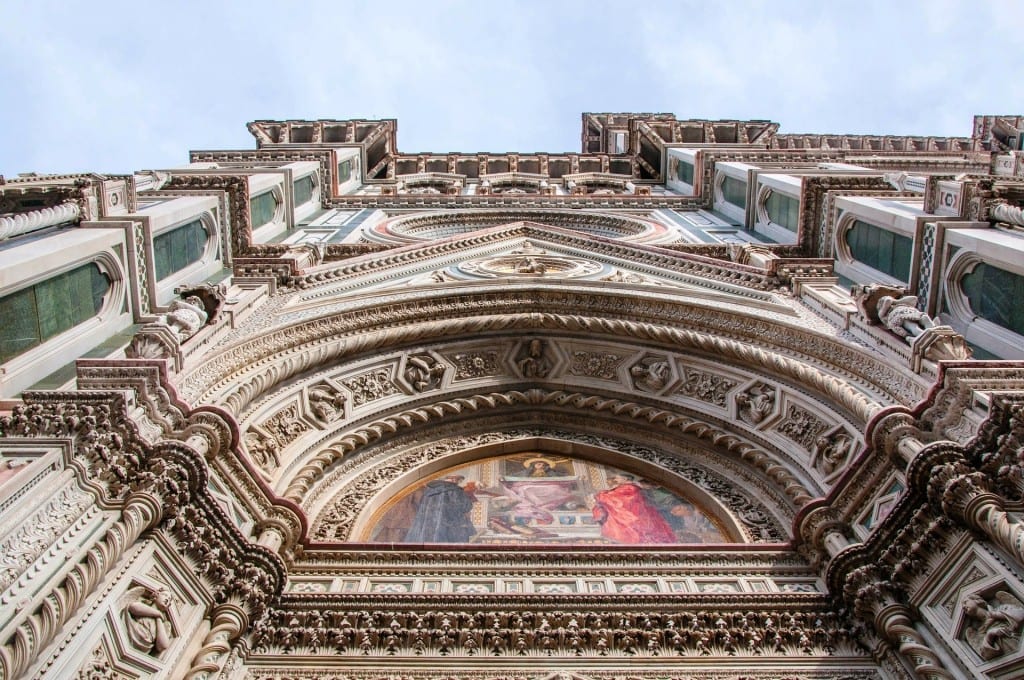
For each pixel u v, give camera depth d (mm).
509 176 31000
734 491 10102
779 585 8125
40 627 5391
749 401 10648
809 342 10508
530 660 7121
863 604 7277
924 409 7902
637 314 12320
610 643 7254
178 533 6992
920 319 9422
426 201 24656
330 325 11039
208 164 23406
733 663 7137
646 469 10875
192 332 9438
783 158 25703
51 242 10008
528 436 11586
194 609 6922
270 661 7105
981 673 6199
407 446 11086
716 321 11656
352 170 28969
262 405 9602
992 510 6539
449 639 7246
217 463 7824
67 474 6344
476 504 10141
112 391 7145
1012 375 7750
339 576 8188
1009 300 10359
